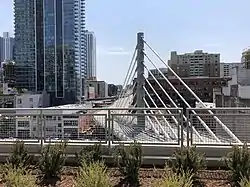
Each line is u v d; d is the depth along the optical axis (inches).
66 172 301.1
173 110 347.3
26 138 354.0
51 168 288.2
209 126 328.5
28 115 354.9
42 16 2143.2
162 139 343.9
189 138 327.9
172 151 329.4
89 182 234.5
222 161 306.2
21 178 247.1
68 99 1939.0
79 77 2074.3
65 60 2053.4
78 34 2170.3
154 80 865.5
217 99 1759.4
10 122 358.3
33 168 312.3
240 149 276.4
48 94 1916.8
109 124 342.3
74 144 337.4
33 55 2057.1
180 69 2546.8
